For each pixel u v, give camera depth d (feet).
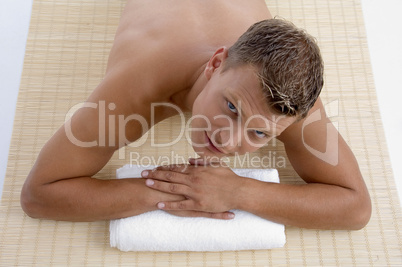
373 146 4.94
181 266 4.21
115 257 4.23
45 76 5.11
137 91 3.90
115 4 5.65
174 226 4.06
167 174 4.07
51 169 3.92
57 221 4.36
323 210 4.10
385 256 4.36
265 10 4.65
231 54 3.37
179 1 4.28
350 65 5.42
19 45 6.05
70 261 4.19
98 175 4.58
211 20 4.15
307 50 3.14
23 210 4.24
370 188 4.71
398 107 5.89
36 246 4.24
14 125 4.82
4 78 5.82
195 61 3.91
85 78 5.13
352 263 4.31
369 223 4.51
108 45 5.36
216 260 4.25
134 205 4.00
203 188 4.01
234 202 4.03
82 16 5.53
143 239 4.04
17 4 6.30
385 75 6.07
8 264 4.14
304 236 4.42
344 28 5.67
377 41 6.30
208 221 4.09
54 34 5.38
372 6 6.50
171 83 3.94
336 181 4.20
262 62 3.10
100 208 3.98
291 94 3.08
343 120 5.07
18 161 4.64
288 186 4.17
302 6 5.79
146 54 3.95
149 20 4.23
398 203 4.65
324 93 5.23
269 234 4.12
